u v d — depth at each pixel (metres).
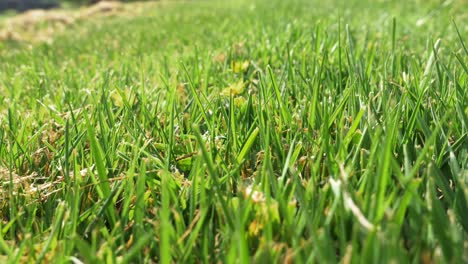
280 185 0.14
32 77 0.41
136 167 0.17
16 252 0.13
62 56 0.62
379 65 0.30
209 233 0.13
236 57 0.39
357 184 0.14
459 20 0.66
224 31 0.71
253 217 0.14
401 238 0.12
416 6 0.97
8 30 1.26
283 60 0.38
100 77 0.37
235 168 0.16
